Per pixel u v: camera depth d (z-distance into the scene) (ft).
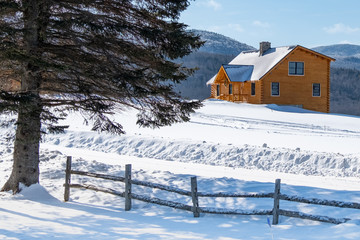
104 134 89.51
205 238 26.63
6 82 41.88
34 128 40.04
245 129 103.71
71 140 88.89
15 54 32.96
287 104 167.12
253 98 171.53
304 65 167.63
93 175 38.70
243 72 175.94
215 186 42.39
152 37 37.58
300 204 33.76
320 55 167.73
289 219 30.63
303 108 168.14
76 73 38.55
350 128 112.27
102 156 73.36
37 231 28.32
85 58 38.01
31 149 41.68
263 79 164.45
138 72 38.01
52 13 38.42
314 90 169.58
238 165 69.46
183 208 33.53
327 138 90.68
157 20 40.93
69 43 40.68
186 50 38.91
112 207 37.42
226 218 32.32
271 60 170.60
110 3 39.47
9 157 63.72
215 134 95.04
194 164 67.77
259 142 84.64
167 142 81.10
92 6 39.14
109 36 38.55
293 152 69.36
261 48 186.09
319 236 25.76
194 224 30.73
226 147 75.36
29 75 38.58
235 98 180.34
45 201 39.52
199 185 43.14
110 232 28.37
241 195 31.17
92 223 31.27
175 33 37.91
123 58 40.57
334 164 64.59
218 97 194.49
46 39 38.52
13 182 41.63
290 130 103.96
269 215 30.55
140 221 31.96
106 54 38.04
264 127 108.37
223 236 27.02
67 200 40.27
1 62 36.58
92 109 38.55
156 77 39.24
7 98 34.19
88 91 38.24
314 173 63.00
